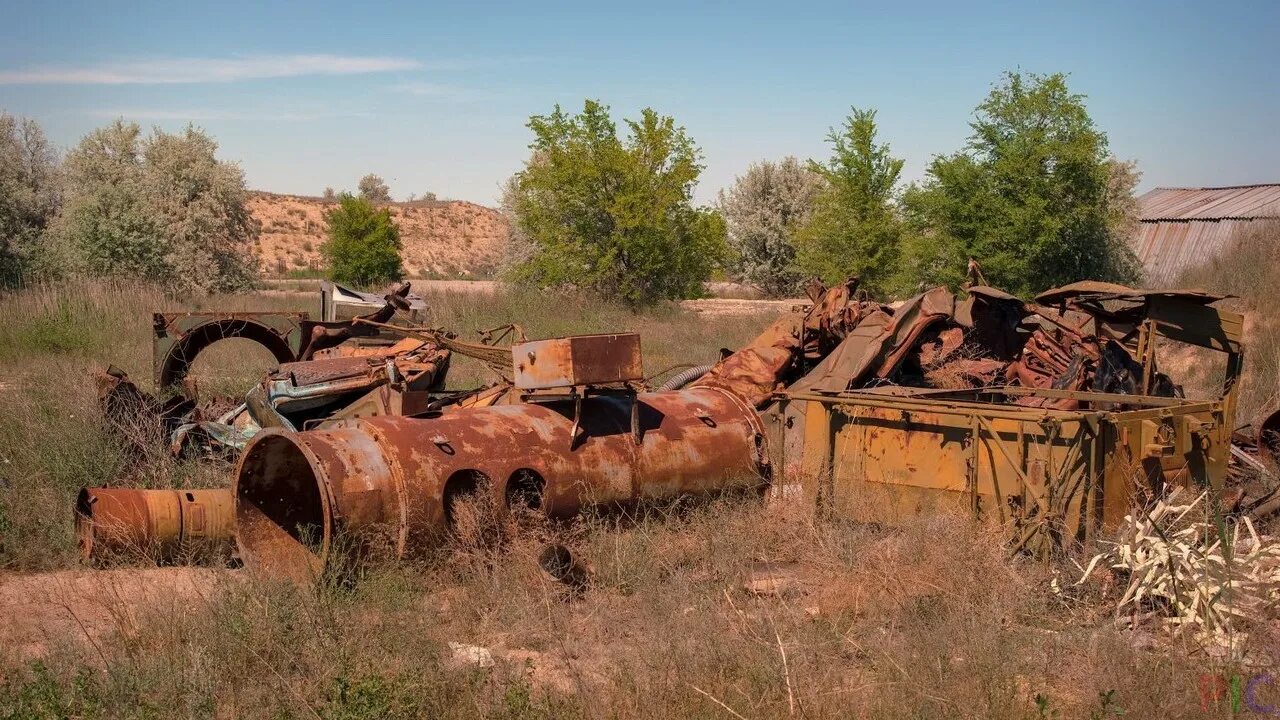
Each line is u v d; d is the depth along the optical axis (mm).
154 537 7285
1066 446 6691
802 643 5707
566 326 23125
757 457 8117
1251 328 16781
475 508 6762
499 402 8328
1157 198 37562
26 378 13133
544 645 5949
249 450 6992
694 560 7242
